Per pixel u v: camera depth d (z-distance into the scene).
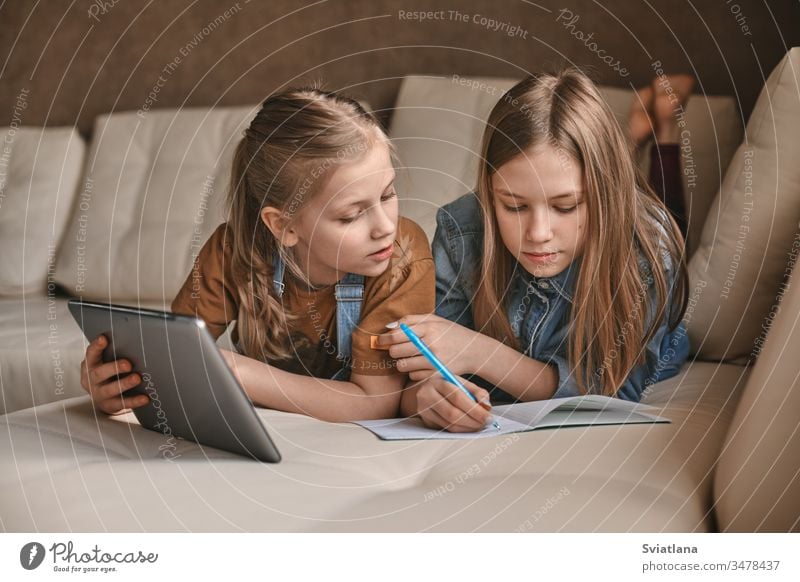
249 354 1.17
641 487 0.78
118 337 0.86
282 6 2.04
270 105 1.13
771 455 0.74
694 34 1.75
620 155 1.14
